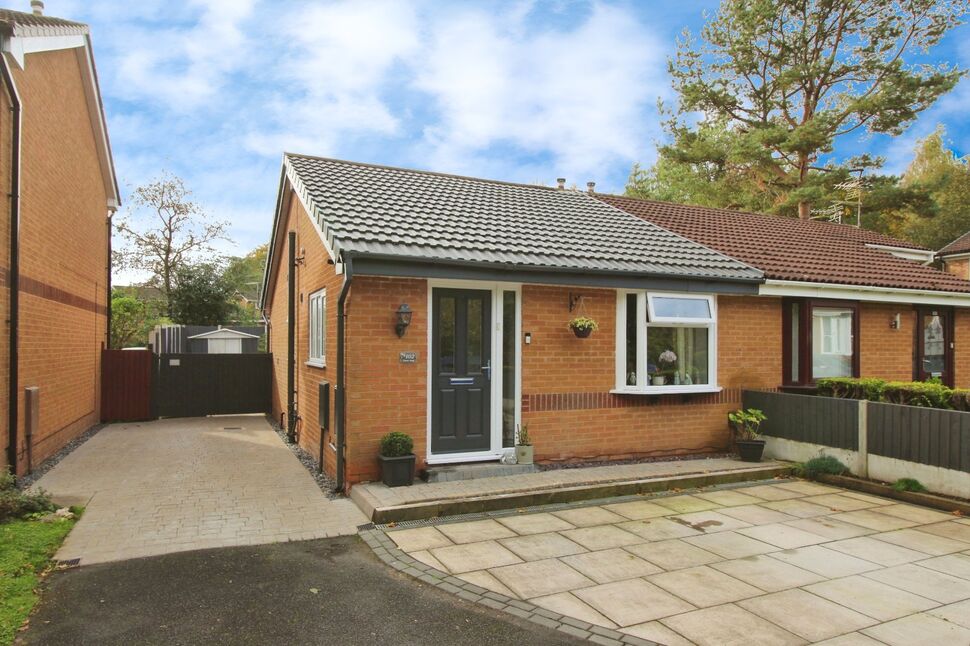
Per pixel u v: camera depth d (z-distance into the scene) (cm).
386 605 428
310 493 718
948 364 1197
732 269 926
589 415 841
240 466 873
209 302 2678
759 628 398
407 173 1096
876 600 443
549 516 637
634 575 484
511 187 1193
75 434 1095
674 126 2572
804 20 2258
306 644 373
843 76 2239
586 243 886
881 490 738
